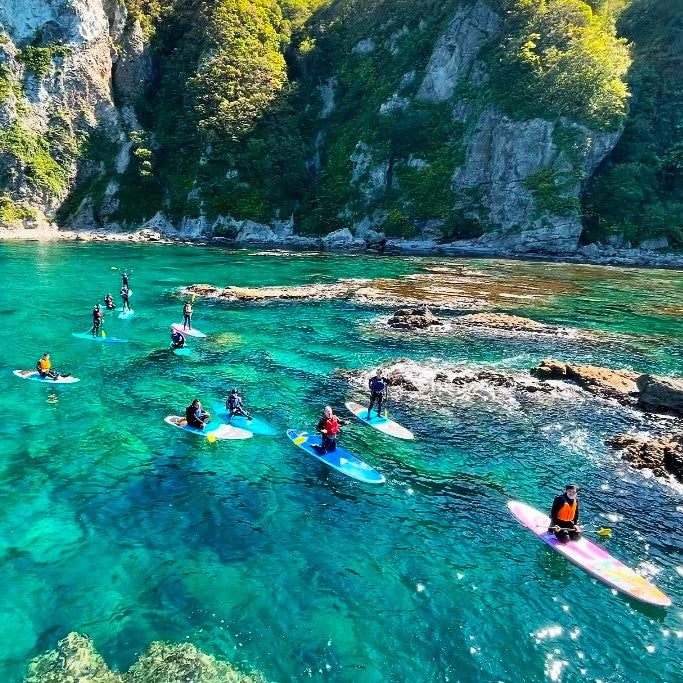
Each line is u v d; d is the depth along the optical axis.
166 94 108.75
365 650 9.46
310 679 8.81
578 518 13.96
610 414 20.95
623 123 86.12
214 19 105.50
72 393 20.73
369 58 110.88
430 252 85.69
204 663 8.95
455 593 11.03
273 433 18.09
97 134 103.19
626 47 98.00
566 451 17.73
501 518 13.84
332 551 12.15
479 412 20.70
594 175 89.94
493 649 9.66
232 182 98.44
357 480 15.36
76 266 55.91
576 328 34.94
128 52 108.75
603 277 59.69
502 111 89.12
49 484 14.23
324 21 119.38
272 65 105.81
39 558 11.33
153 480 14.76
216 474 15.27
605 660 9.56
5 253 64.31
